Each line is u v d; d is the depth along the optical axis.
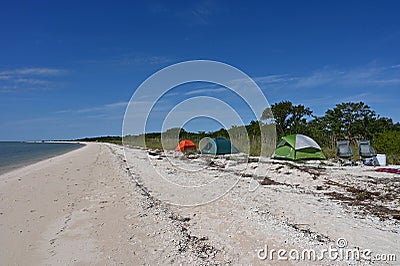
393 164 14.79
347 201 8.01
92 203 8.55
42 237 5.86
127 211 7.59
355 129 23.11
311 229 5.89
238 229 6.00
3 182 13.15
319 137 22.73
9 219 7.09
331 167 13.93
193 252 4.99
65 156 31.94
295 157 16.53
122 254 4.99
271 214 6.94
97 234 5.96
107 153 32.00
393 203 7.71
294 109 25.44
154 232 6.00
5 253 5.14
